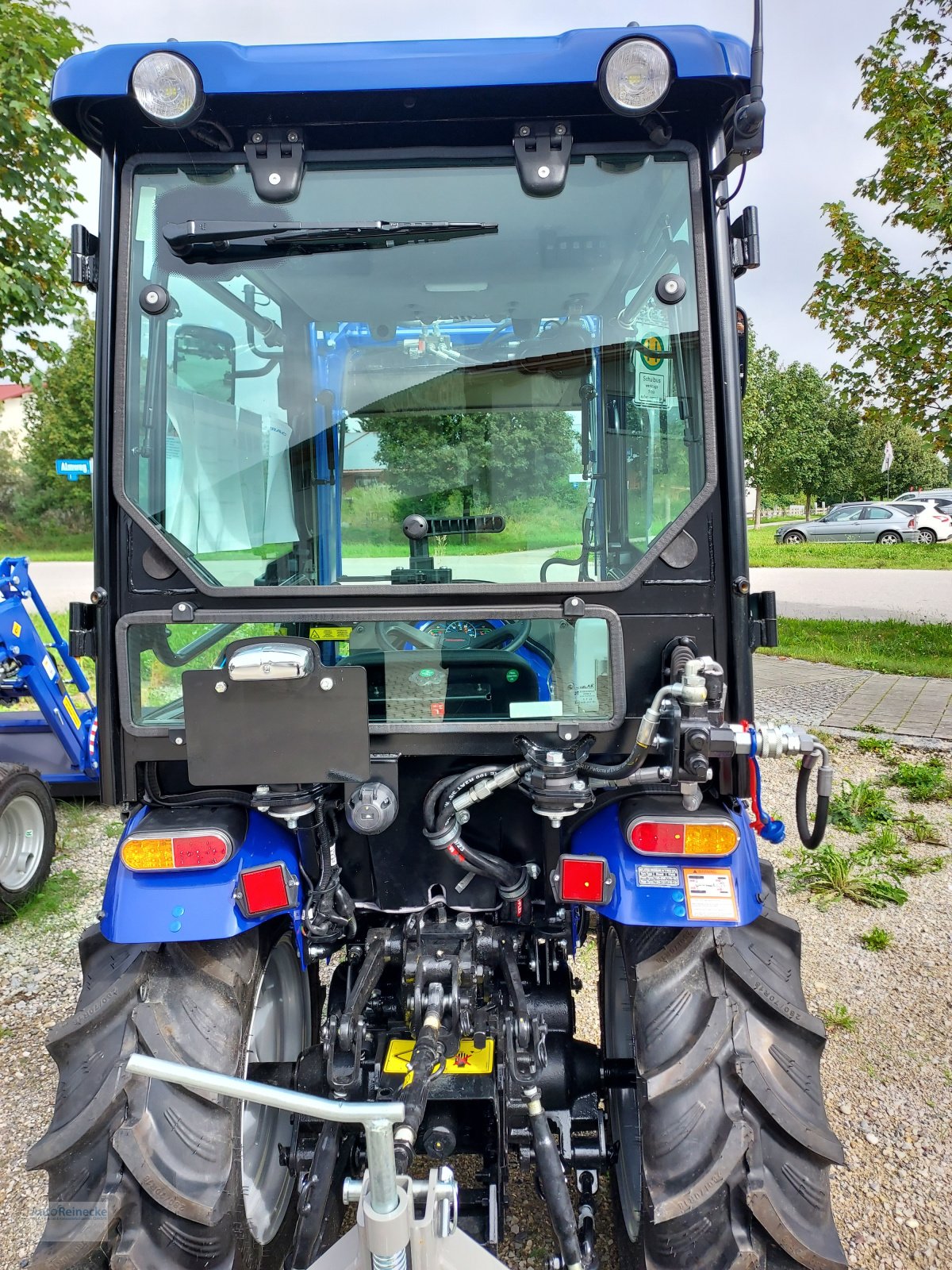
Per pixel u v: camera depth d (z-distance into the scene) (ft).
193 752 5.95
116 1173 5.35
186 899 5.89
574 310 6.31
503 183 6.01
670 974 5.99
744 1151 5.35
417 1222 4.30
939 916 13.39
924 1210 7.79
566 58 5.56
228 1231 5.64
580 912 7.98
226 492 6.43
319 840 6.48
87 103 5.80
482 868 6.54
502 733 6.18
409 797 6.74
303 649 5.87
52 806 14.70
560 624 6.20
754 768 6.37
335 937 6.93
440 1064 6.07
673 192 6.02
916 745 21.43
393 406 6.58
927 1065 9.84
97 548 6.07
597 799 6.43
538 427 6.45
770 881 7.45
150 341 6.11
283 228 6.02
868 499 128.06
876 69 27.73
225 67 5.58
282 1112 7.36
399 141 5.96
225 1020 5.96
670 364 6.11
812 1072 5.80
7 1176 8.32
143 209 6.05
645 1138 5.56
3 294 26.08
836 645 34.91
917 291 28.32
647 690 6.10
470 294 6.38
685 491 6.14
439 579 6.57
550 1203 5.67
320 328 6.55
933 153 26.91
